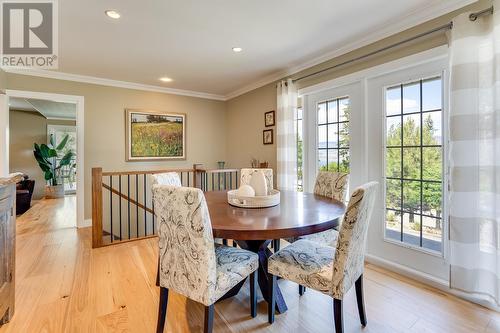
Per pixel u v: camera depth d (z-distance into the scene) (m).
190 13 2.27
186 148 5.00
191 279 1.44
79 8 2.17
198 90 4.86
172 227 1.47
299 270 1.58
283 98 3.66
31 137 7.45
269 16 2.33
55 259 2.80
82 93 4.07
